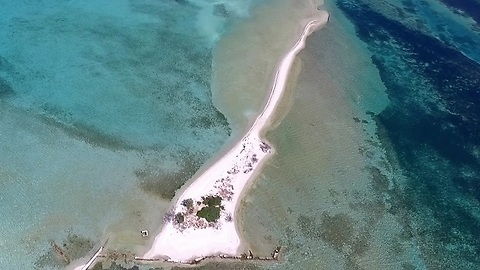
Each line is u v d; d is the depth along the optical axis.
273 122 53.69
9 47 59.88
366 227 43.91
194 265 39.22
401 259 41.69
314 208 44.94
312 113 55.56
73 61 58.75
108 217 41.94
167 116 52.75
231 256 40.12
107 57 60.03
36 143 48.09
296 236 42.31
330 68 62.94
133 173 45.94
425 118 56.88
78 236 40.34
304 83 59.66
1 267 37.88
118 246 39.88
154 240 40.47
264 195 45.47
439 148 53.12
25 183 44.12
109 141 49.00
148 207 43.00
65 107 52.44
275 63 62.19
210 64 61.06
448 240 43.78
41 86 54.81
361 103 58.09
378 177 48.94
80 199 43.16
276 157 49.47
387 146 52.72
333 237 42.62
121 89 55.53
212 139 50.69
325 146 51.59
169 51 62.31
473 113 58.28
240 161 48.38
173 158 47.97
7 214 41.47
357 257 41.34
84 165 46.19
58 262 38.53
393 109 57.69
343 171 49.03
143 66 59.34
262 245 41.25
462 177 50.06
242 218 43.19
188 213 42.56
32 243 39.59
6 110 51.38
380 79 62.22
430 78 63.25
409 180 49.09
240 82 58.59
